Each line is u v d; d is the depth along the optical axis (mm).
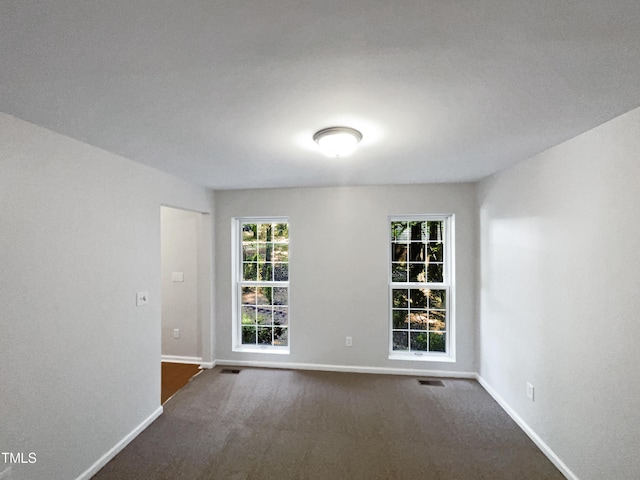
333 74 1163
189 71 1134
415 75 1173
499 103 1417
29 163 1603
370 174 2932
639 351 1440
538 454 2146
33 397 1606
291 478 1928
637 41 958
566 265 1938
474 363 3371
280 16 854
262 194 3697
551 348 2086
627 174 1505
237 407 2770
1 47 965
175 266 3844
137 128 1703
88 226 1961
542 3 810
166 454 2154
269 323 3816
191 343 3822
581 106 1450
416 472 1979
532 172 2309
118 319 2203
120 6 799
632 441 1476
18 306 1542
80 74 1146
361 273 3537
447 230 3561
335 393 3023
